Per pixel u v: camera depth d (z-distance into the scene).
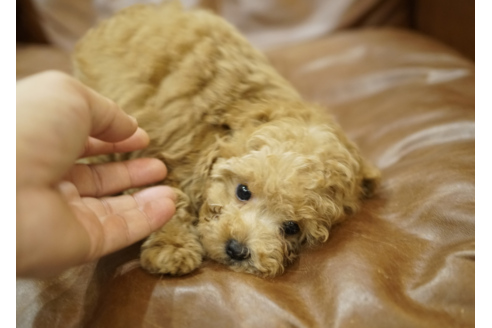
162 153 0.34
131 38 0.38
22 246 0.22
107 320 0.27
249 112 0.34
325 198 0.32
